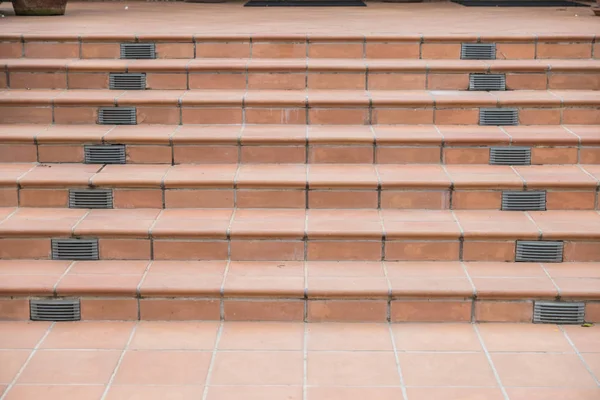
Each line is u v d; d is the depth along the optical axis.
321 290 4.66
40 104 6.01
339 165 5.68
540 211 5.34
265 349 4.38
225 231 5.01
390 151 5.69
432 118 6.02
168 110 6.01
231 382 4.05
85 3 11.11
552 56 6.62
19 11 8.76
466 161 5.70
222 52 6.66
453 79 6.34
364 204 5.38
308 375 4.12
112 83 6.36
